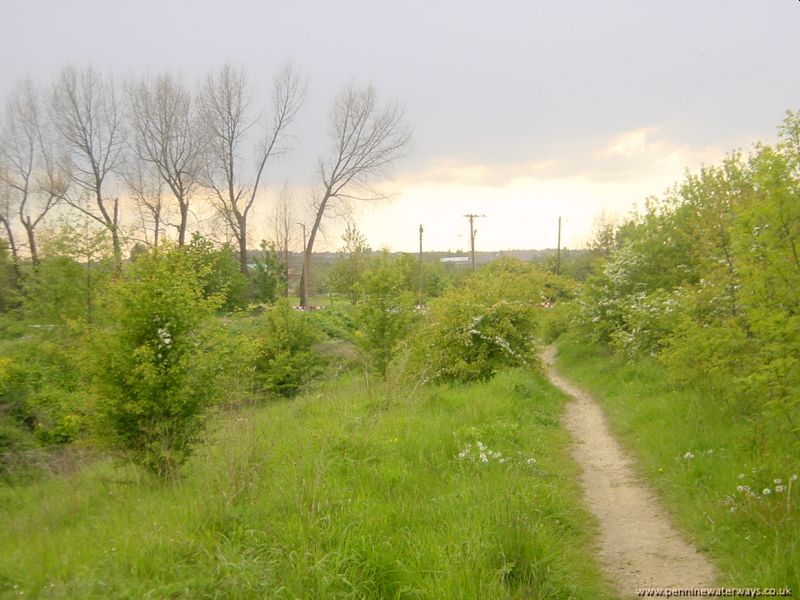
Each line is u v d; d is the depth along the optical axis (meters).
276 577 4.63
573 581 5.18
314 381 19.03
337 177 42.62
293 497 6.09
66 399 13.00
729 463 7.46
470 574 4.72
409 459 8.16
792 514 5.70
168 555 4.98
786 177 6.60
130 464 8.77
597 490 7.87
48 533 6.14
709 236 10.52
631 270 19.17
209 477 7.01
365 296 16.84
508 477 7.42
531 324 17.06
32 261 21.03
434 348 16.23
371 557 5.01
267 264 39.19
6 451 11.91
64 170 39.72
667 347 13.12
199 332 9.01
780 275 6.35
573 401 14.71
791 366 6.25
